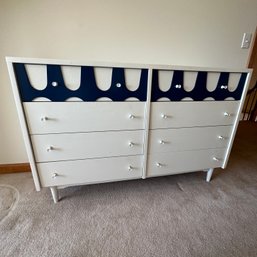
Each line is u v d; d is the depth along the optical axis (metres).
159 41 1.41
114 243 0.99
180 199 1.34
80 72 0.93
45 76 0.90
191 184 1.51
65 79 0.93
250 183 1.55
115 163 1.21
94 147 1.12
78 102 0.99
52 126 1.02
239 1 1.44
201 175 1.64
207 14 1.42
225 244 1.01
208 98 1.18
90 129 1.07
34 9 1.17
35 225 1.08
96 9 1.23
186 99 1.14
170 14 1.36
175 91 1.10
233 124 1.32
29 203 1.25
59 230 1.06
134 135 1.15
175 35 1.42
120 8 1.26
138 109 1.09
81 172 1.17
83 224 1.10
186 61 1.53
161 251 0.96
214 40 1.52
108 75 0.97
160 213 1.20
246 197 1.38
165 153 1.27
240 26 1.53
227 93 1.20
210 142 1.33
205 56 1.56
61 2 1.18
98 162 1.17
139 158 1.24
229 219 1.17
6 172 1.55
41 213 1.17
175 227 1.10
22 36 1.22
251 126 3.01
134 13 1.30
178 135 1.24
